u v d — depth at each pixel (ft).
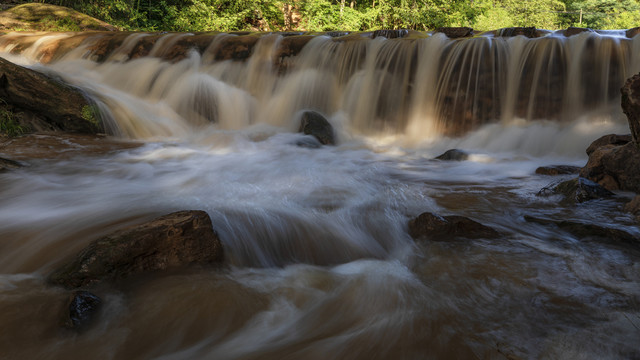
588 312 8.18
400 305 8.60
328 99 32.83
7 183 16.05
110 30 51.26
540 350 7.04
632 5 164.45
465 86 29.14
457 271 9.99
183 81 33.19
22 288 9.03
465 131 29.25
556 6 150.20
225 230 11.23
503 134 27.40
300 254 11.27
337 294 9.12
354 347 7.29
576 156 24.43
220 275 9.88
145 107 30.66
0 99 24.38
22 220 12.35
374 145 28.19
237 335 7.75
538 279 9.53
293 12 84.79
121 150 23.06
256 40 35.68
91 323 7.87
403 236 12.01
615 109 25.99
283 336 7.69
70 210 13.20
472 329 7.72
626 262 10.27
